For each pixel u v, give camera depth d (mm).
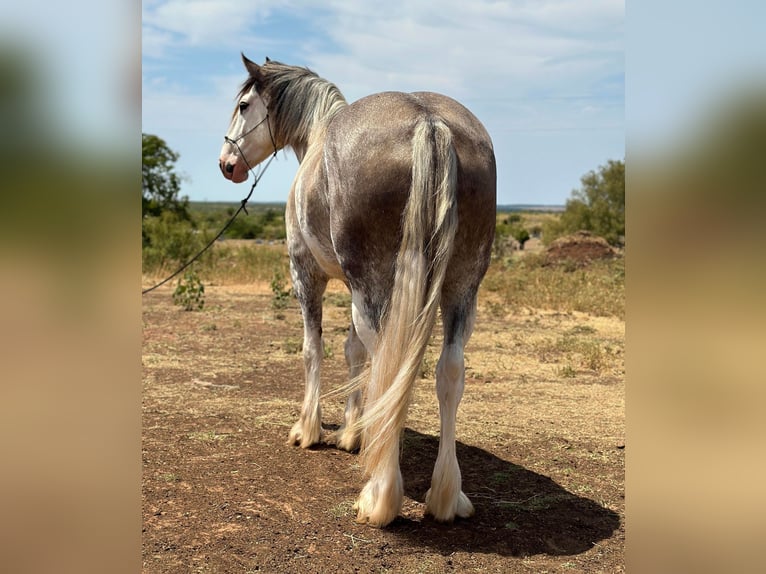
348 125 3254
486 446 4711
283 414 5461
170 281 15406
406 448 4734
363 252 3162
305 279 4496
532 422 5332
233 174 4895
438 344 8695
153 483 3863
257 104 4758
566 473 4195
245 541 3152
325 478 4051
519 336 9312
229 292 14016
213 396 5973
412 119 3082
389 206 3021
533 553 3100
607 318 11242
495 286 14328
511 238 34875
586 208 31438
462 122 3295
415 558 3025
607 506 3684
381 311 3166
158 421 5145
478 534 3289
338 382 6586
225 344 8367
